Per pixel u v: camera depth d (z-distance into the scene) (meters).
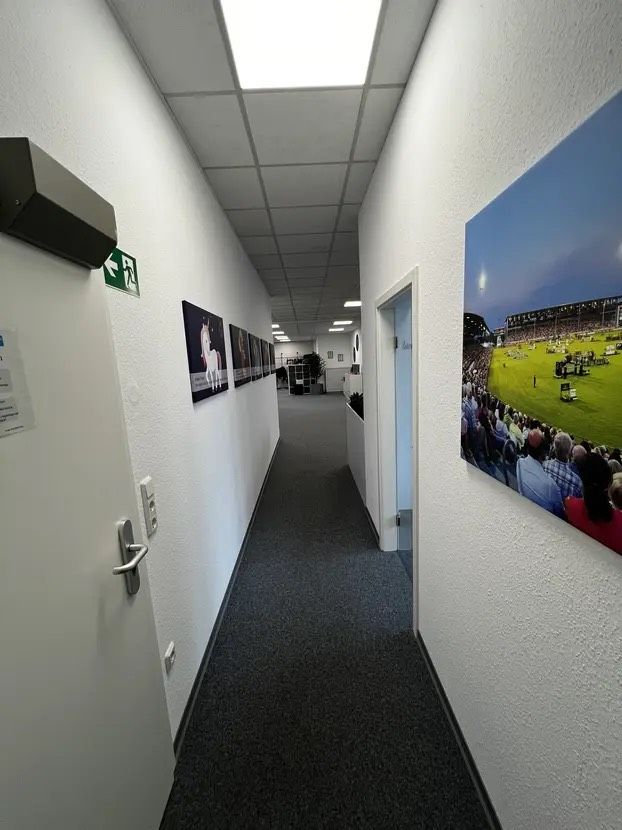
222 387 2.18
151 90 1.36
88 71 0.95
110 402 0.90
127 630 0.92
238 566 2.41
